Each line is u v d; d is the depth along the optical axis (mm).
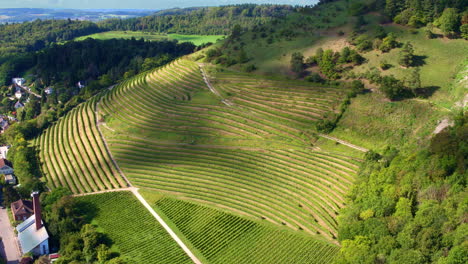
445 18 172250
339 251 98812
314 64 182125
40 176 153500
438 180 96875
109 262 99125
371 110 147500
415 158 108562
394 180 105875
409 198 98562
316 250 101125
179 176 137625
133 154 154250
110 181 141000
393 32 184750
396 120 139750
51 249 113500
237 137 152875
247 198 124000
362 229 96500
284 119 156500
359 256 85875
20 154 162750
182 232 112250
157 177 139125
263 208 119250
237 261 99812
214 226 113625
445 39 172875
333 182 123688
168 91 192625
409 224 88938
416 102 143250
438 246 82250
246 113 164000
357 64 170375
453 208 87250
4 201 137125
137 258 102750
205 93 182750
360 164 126875
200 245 106688
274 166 135625
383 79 152250
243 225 113000
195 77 197250
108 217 120750
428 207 90688
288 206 118688
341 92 161500
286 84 174625
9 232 124812
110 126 177625
